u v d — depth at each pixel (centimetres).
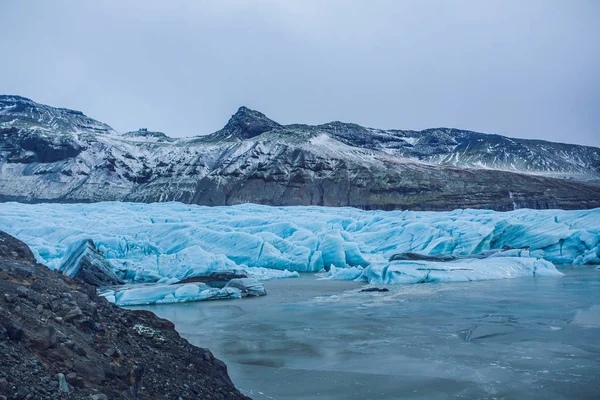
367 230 6006
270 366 1587
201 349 1141
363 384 1400
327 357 1684
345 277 4128
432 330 2069
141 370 859
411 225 5400
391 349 1773
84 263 3384
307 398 1295
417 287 3456
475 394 1313
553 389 1343
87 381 705
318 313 2536
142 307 2869
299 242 5159
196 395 904
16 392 596
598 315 2295
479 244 4931
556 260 4959
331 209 7694
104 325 956
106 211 6938
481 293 3066
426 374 1482
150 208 7806
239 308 2759
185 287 3084
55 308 862
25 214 6022
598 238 4809
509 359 1623
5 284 846
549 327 2075
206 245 4934
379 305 2727
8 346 667
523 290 3144
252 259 4825
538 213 5869
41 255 3972
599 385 1369
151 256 4253
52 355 704
